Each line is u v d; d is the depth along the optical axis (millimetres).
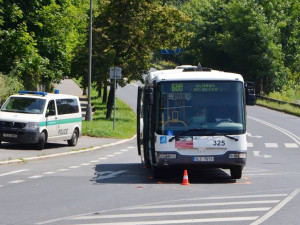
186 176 32000
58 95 54094
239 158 33281
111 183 32219
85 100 123312
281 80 149000
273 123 90125
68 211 22922
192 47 171125
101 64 84625
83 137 65938
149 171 39000
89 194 27656
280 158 52031
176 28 86250
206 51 168375
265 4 153875
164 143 33125
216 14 171375
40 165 41344
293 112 109250
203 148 33094
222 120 33438
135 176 36031
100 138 65875
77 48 85125
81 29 110500
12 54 73625
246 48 147250
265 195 27500
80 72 85312
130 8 83938
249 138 70938
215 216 21750
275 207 23891
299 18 163125
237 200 25891
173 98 33562
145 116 38281
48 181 32594
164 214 22172
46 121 51219
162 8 85188
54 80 86875
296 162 48125
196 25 170500
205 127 33219
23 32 72500
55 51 82438
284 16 156000
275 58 147000
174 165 33094
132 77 85500
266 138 71000
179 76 33875
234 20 148250
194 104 33531
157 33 85000
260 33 144750
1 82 65562
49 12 78812
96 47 84562
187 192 28547
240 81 34000
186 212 22625
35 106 51344
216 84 33812
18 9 73688
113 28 84312
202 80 33781
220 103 33656
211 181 34031
